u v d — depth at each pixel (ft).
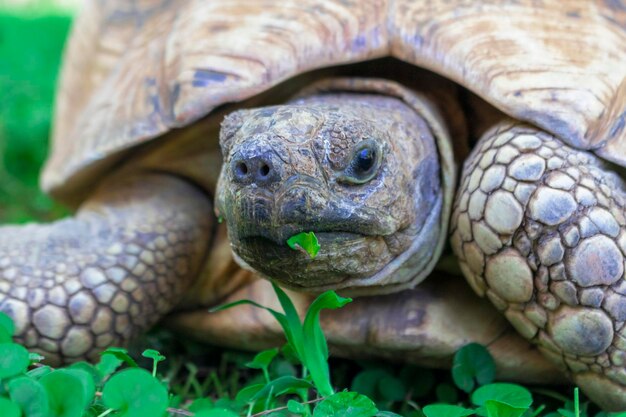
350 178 1.48
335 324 1.67
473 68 1.59
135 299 1.71
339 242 1.48
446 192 1.63
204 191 1.83
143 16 2.00
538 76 1.57
